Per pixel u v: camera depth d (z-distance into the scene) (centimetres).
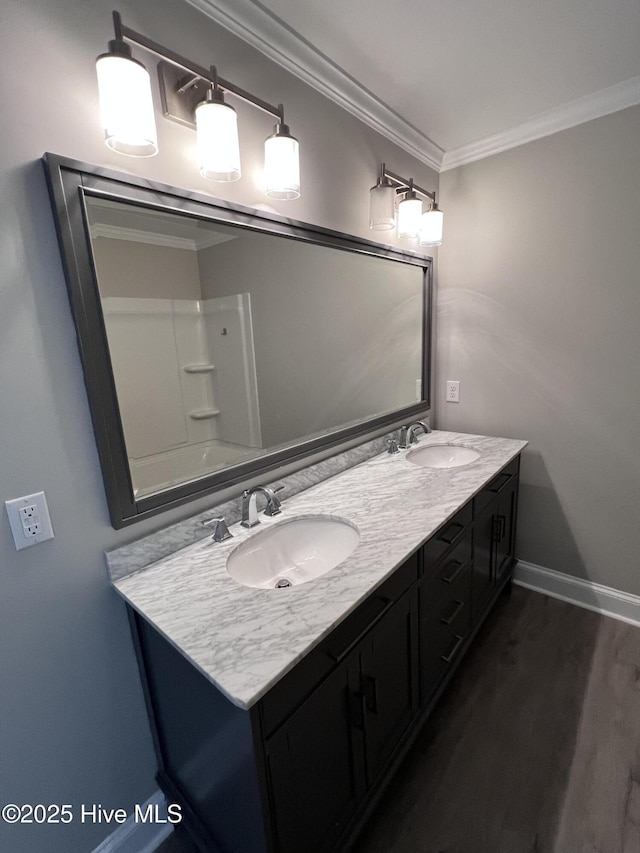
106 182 92
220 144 100
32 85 81
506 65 144
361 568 102
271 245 142
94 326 93
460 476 161
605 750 135
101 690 106
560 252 187
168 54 95
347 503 141
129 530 106
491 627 194
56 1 83
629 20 122
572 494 203
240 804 86
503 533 196
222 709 83
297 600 91
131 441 106
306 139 141
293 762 84
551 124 178
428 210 200
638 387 178
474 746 138
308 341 161
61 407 92
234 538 121
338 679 93
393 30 125
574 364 192
